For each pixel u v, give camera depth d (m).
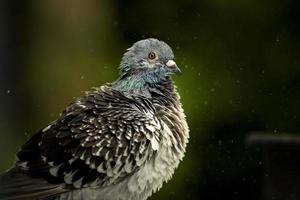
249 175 16.48
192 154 16.23
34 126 16.52
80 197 10.08
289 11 16.80
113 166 9.97
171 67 10.88
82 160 9.95
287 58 16.80
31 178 9.97
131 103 10.42
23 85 16.73
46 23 17.02
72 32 17.03
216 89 16.42
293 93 16.69
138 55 10.86
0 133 16.33
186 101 15.99
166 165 10.30
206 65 16.55
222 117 16.38
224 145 16.34
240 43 16.77
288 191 12.31
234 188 16.52
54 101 16.62
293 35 16.81
